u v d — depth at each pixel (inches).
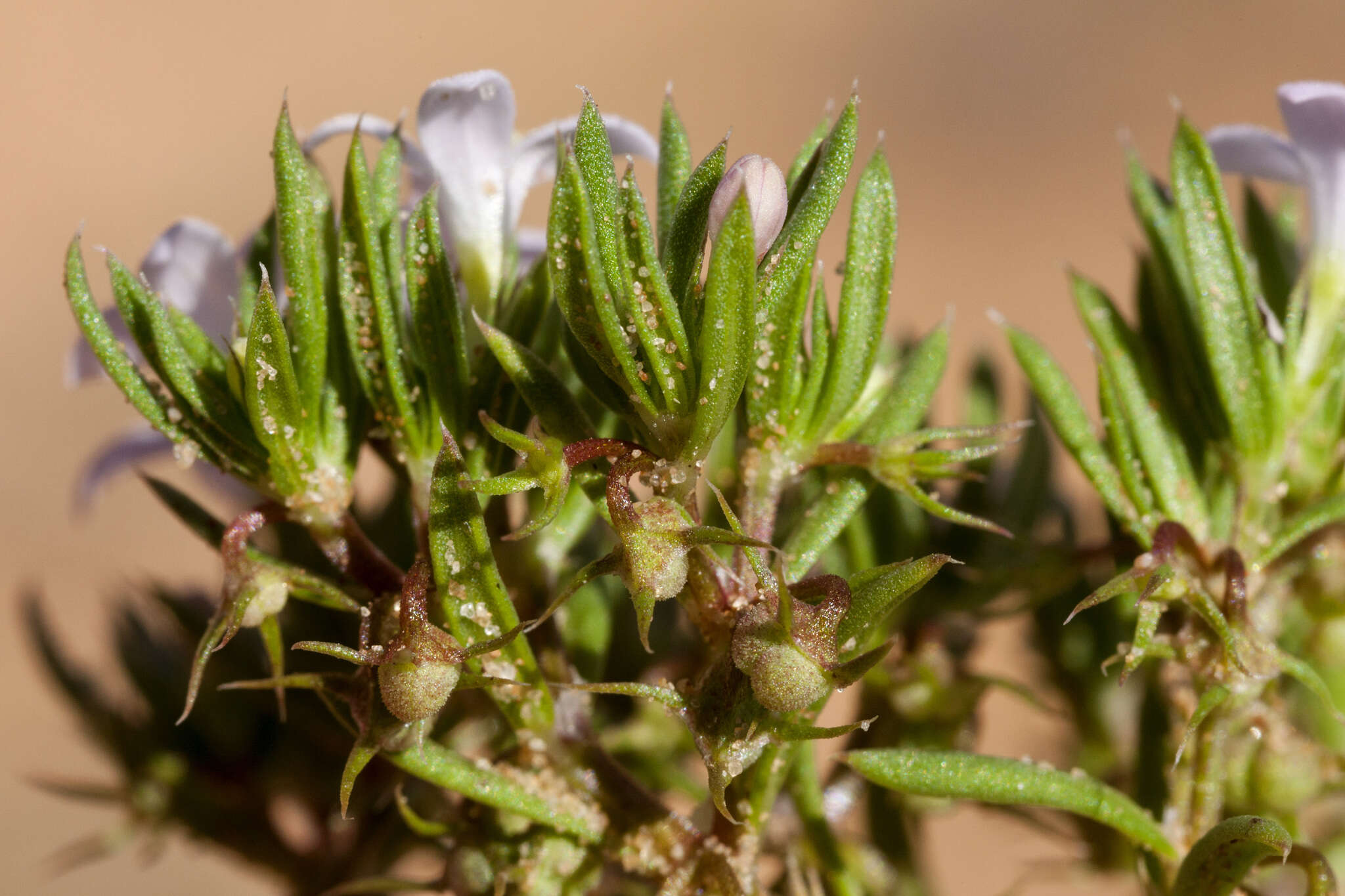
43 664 6.0
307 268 5.2
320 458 5.2
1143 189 5.6
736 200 4.9
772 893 5.6
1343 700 5.7
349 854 5.8
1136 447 5.4
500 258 5.5
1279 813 5.5
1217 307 5.4
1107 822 5.2
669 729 5.7
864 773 5.2
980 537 5.8
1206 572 5.3
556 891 5.2
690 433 5.1
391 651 5.0
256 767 5.9
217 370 5.3
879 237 5.2
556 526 5.4
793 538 5.3
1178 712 5.4
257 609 5.1
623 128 5.4
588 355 5.1
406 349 5.3
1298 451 5.6
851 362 5.2
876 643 5.7
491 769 5.2
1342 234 5.5
